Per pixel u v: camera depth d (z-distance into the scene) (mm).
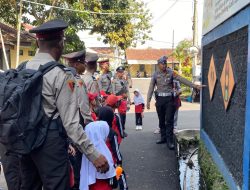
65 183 2998
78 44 22391
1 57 20703
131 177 6051
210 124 6215
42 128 2867
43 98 2873
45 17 20500
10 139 2762
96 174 4047
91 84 5953
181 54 42469
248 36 3557
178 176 5852
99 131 4086
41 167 2947
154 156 7469
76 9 21156
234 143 4234
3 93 2791
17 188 4047
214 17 5668
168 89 8094
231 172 4336
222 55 5133
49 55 3078
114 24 28859
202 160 5934
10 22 20031
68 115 2887
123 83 9539
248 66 3523
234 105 4273
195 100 20719
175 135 8625
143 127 11375
